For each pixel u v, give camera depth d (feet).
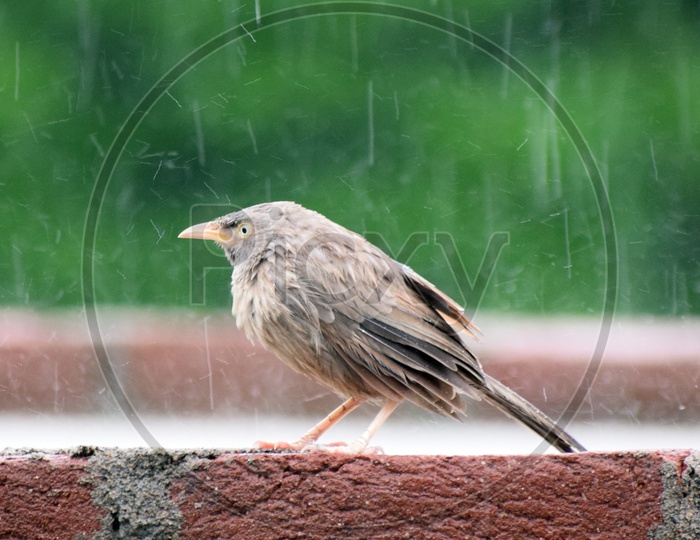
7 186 54.39
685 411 32.19
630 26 58.59
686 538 13.05
